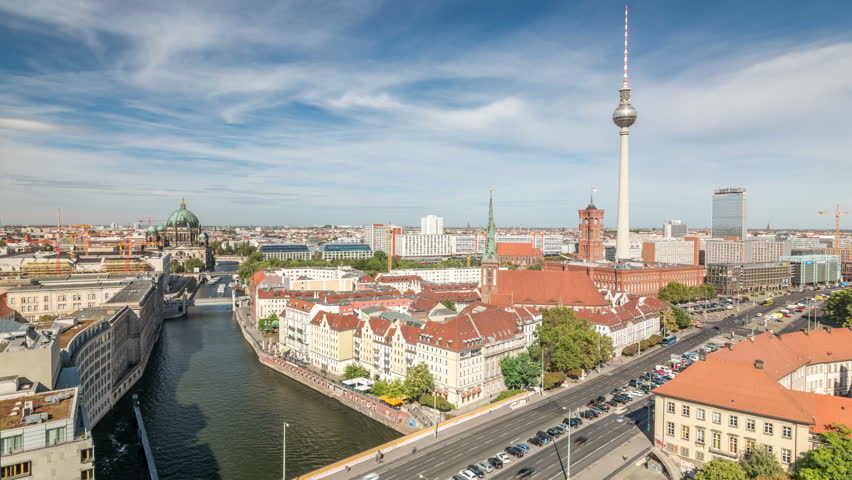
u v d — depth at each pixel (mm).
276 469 115312
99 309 172875
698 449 106438
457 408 145375
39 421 71750
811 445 94938
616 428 126750
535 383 156625
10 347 98062
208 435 133000
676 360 181375
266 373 186875
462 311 192500
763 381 103188
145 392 166000
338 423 140625
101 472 114812
